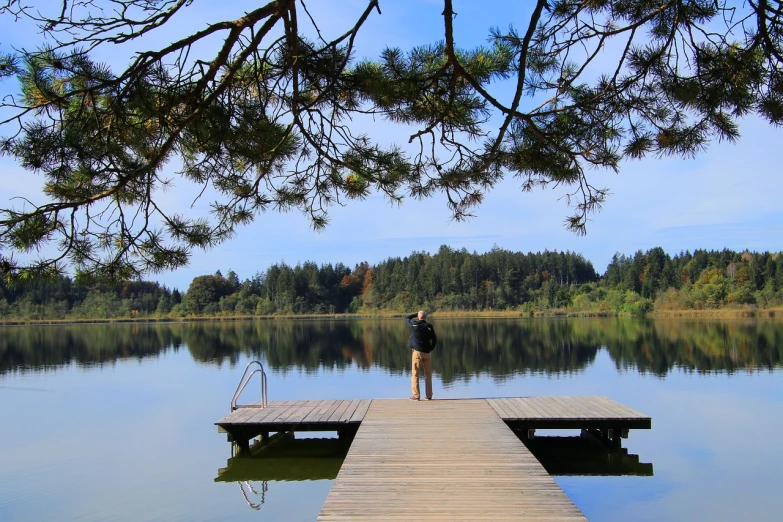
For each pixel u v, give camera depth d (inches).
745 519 281.0
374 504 213.3
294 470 377.4
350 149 226.5
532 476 245.6
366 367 884.0
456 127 229.6
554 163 226.7
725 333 1445.6
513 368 838.5
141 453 416.5
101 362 1001.5
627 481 339.6
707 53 191.5
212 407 585.0
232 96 195.9
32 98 163.6
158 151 171.3
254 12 167.6
